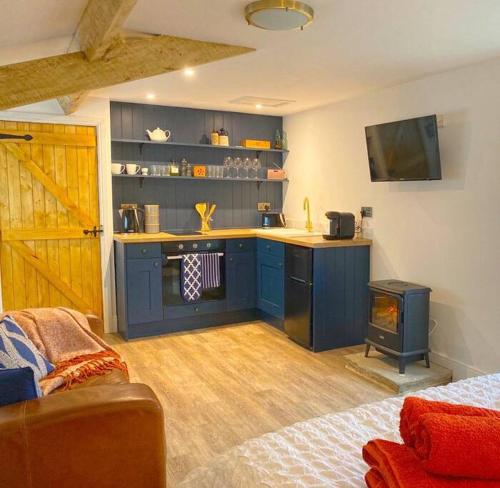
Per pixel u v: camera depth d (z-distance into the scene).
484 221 3.26
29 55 2.79
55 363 2.54
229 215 5.50
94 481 1.68
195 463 2.44
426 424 1.13
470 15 2.37
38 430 1.59
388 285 3.61
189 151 5.20
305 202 5.17
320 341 4.13
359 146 4.39
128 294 4.40
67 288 4.56
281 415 2.95
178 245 4.60
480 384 1.81
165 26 2.51
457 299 3.49
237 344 4.34
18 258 4.37
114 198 4.88
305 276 4.14
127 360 3.91
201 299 4.78
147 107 4.89
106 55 2.61
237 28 2.54
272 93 4.27
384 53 3.02
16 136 4.26
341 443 1.40
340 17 2.39
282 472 1.25
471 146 3.32
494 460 1.06
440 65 3.30
